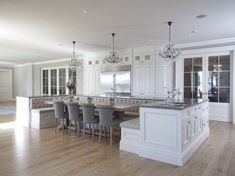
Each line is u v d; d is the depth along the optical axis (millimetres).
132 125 3680
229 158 3408
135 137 3637
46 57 10445
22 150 3811
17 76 14289
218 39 6168
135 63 7770
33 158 3402
